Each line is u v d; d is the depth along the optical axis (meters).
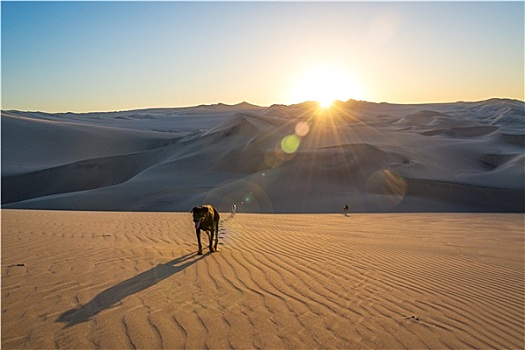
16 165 82.50
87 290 6.59
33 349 4.61
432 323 5.86
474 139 85.62
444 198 49.97
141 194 51.50
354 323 5.71
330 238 13.25
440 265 9.75
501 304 6.90
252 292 6.81
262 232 13.73
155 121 185.62
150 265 8.27
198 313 5.80
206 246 10.51
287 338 5.14
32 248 9.40
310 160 61.38
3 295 6.24
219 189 51.44
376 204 47.53
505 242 15.64
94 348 4.67
